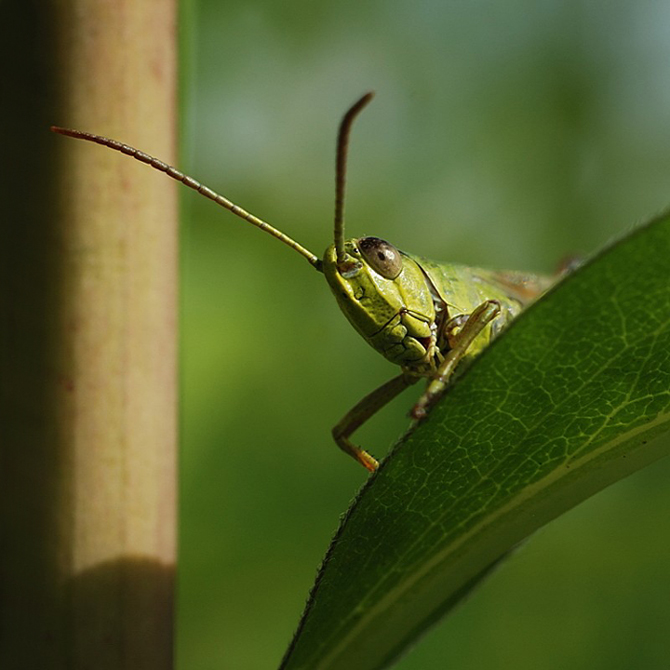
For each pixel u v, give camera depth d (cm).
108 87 7
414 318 9
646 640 10
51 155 7
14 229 7
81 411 7
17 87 7
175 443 7
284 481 10
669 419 7
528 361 7
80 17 7
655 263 6
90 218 7
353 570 7
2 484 7
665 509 10
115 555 7
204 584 10
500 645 10
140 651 7
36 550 7
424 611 7
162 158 7
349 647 7
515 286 9
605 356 7
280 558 10
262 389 10
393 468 7
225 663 10
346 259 8
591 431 7
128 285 7
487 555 7
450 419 7
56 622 7
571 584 10
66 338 7
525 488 7
